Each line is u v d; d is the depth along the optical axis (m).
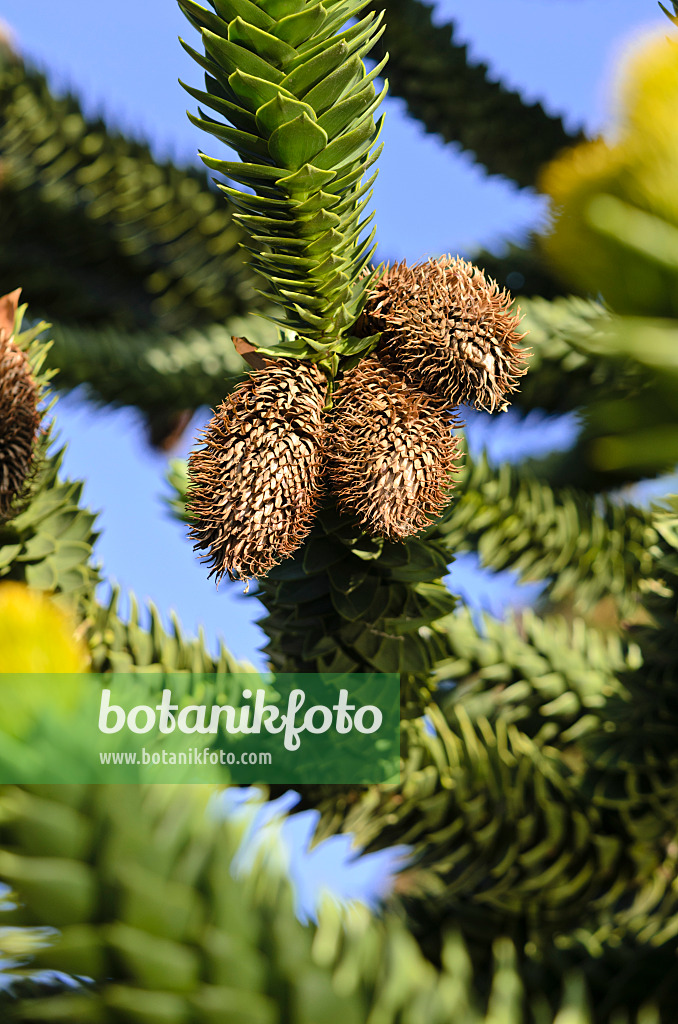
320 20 1.06
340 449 1.04
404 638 1.13
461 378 1.05
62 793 0.93
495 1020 0.98
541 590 1.57
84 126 2.23
